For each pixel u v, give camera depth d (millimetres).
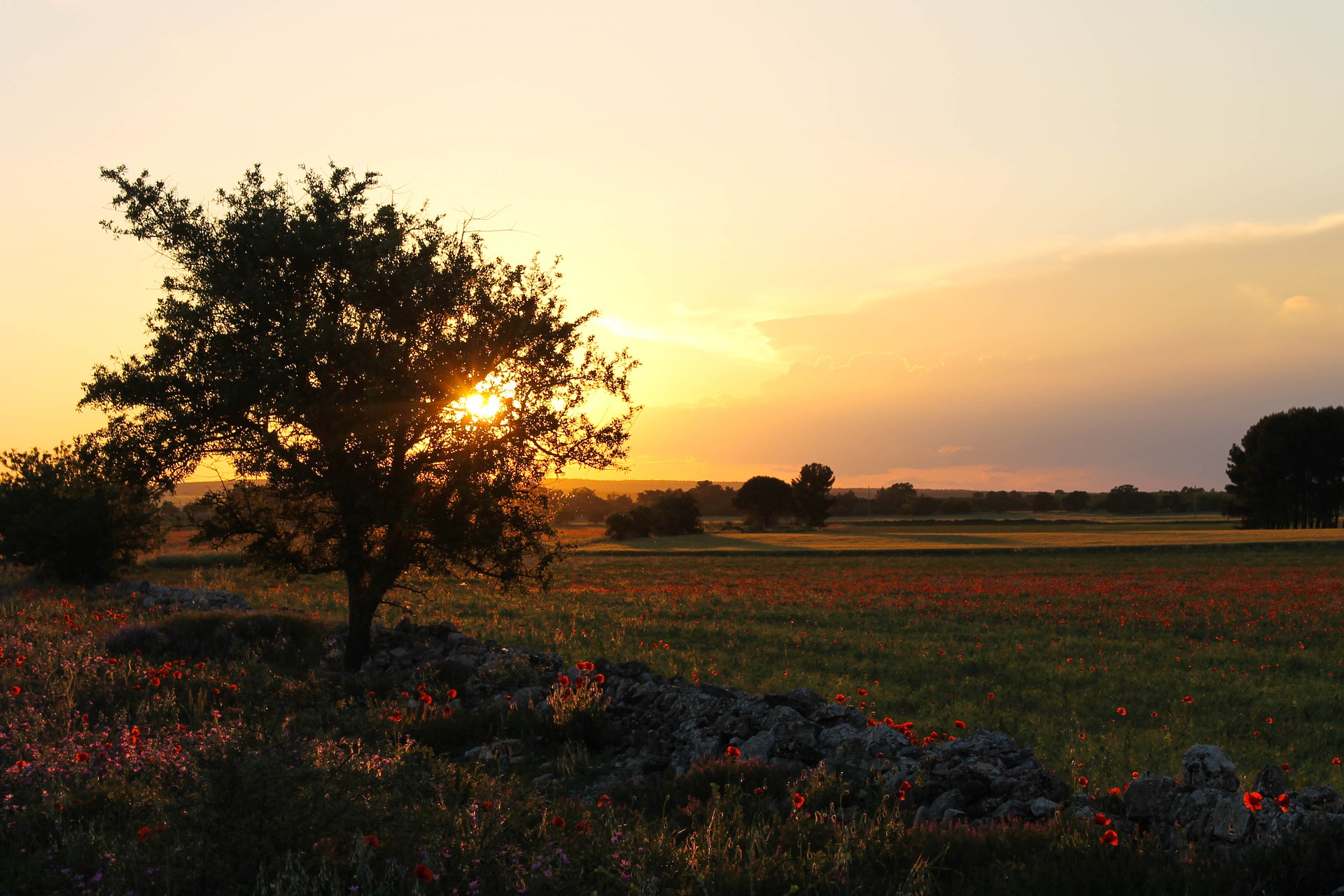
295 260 14914
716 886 5332
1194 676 18766
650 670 17859
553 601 32344
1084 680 18500
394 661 16000
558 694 11641
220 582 34438
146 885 4844
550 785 8789
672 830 7012
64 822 6035
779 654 21359
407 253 15008
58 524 29656
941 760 8297
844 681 17391
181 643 16250
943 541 93812
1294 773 11375
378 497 14891
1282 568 55250
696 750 9680
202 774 5418
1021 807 7195
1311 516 115625
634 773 9375
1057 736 13352
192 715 10547
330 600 31656
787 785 8125
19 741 8328
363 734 9430
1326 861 5082
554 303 16203
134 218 14688
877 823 6527
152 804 5957
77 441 14953
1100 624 28953
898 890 5273
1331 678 19234
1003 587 43156
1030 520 151750
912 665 19969
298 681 13227
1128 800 6961
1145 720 14695
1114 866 5395
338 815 5262
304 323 14469
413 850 5344
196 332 14680
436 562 16234
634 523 116312
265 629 17641
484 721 11289
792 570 56969
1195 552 72188
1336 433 112562
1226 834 6016
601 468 16203
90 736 8664
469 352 14906
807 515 149375
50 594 26078
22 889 4770
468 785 7223
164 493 15391
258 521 16125
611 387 16203
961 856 5977
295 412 14031
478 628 23719
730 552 79250
